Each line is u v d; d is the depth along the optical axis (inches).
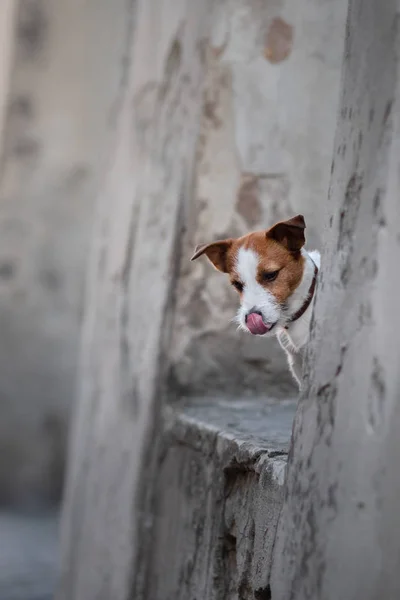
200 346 195.6
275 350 196.7
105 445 231.1
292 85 196.9
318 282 113.3
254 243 134.0
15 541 368.8
